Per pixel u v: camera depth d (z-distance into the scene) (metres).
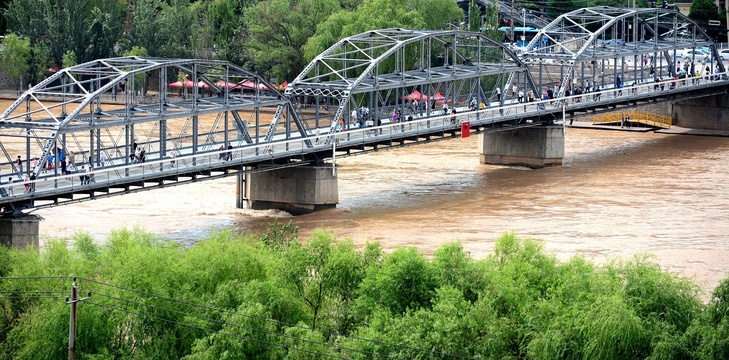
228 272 98.88
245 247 101.56
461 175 185.50
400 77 184.12
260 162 154.62
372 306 95.69
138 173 142.00
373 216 153.50
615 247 135.38
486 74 195.00
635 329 87.50
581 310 89.81
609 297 89.88
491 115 188.38
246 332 90.19
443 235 141.88
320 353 87.31
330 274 98.50
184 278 98.25
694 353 86.94
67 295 96.56
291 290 97.50
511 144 195.25
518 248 103.38
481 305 91.19
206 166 146.12
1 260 104.50
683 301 91.50
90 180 135.00
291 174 158.38
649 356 87.19
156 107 151.88
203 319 92.75
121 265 100.00
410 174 185.50
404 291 96.44
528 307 92.69
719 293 90.31
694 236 141.25
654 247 135.50
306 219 152.88
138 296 95.12
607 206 159.25
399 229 145.38
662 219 150.75
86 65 148.50
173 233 142.38
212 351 89.56
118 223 147.12
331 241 101.62
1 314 98.88
